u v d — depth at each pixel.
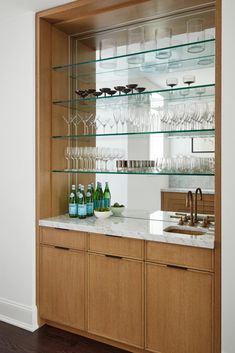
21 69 2.65
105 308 2.38
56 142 2.82
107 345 2.44
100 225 2.45
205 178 2.54
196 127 2.36
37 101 2.62
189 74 2.59
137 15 2.60
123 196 2.87
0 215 2.82
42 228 2.65
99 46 2.92
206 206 2.54
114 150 2.72
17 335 2.57
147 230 2.28
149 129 2.58
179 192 2.63
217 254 1.98
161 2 2.38
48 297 2.64
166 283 2.14
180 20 2.59
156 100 2.73
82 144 3.04
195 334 2.06
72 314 2.53
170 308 2.13
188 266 2.07
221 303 1.98
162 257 2.15
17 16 2.65
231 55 1.92
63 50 2.91
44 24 2.66
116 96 2.65
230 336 1.96
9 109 2.73
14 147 2.71
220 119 1.98
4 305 2.80
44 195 2.70
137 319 2.26
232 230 1.94
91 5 2.42
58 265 2.58
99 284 2.40
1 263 2.83
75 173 3.04
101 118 2.97
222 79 1.95
